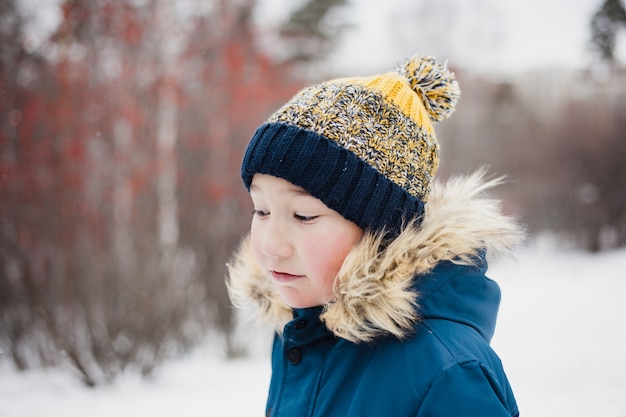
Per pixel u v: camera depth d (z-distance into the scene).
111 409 4.37
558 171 23.11
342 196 0.94
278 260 0.98
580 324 7.47
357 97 1.00
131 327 5.62
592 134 23.52
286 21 14.55
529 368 5.36
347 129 0.97
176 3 8.44
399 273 0.91
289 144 0.96
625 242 21.20
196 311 7.30
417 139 1.04
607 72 28.45
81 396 4.85
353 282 0.91
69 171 6.48
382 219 0.97
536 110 28.69
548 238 22.78
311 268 0.95
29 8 7.31
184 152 8.11
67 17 7.22
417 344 0.89
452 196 1.11
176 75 8.20
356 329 0.92
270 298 1.24
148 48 7.95
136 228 6.50
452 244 0.94
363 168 0.96
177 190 7.85
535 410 4.15
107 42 7.70
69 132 6.88
